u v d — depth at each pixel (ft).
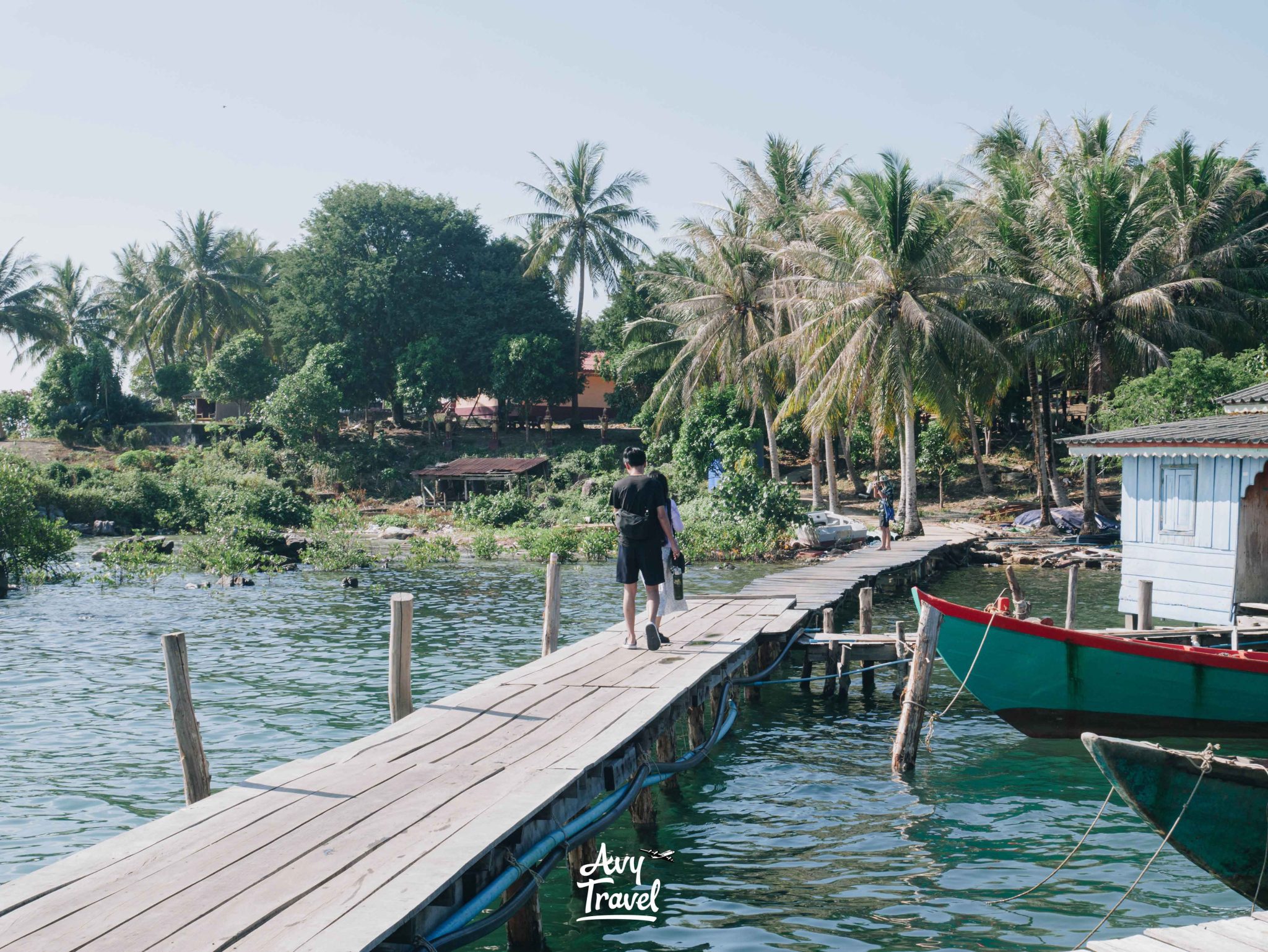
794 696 50.52
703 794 33.91
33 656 57.67
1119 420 103.71
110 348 250.98
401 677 30.35
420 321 207.31
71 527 146.41
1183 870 27.07
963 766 37.29
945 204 131.75
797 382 125.49
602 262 201.77
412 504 179.32
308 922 15.57
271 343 234.99
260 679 51.39
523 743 26.12
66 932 15.07
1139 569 55.11
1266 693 37.91
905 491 116.98
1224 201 123.95
